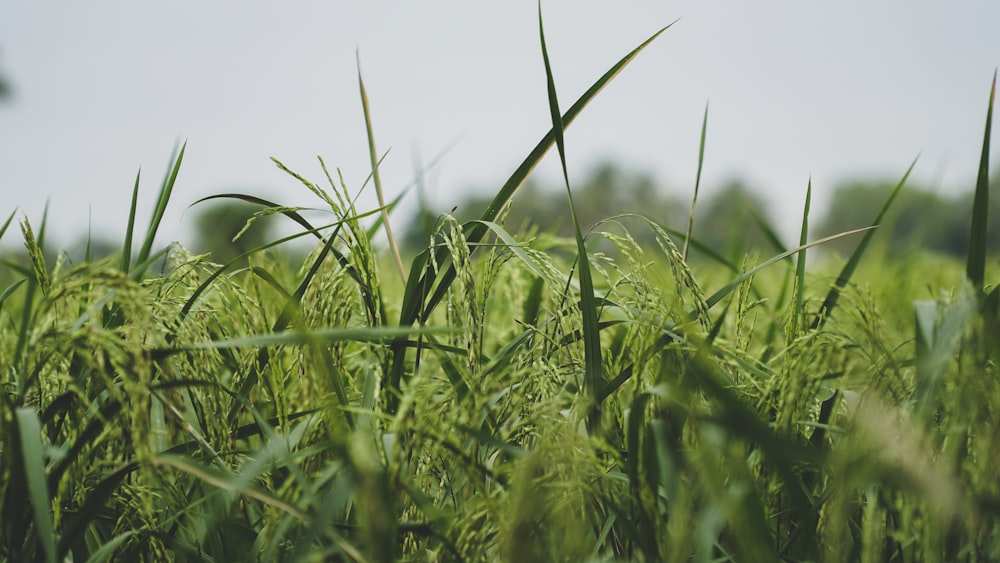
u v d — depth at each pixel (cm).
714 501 97
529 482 100
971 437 107
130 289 102
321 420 110
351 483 97
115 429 107
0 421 101
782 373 110
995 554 104
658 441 98
